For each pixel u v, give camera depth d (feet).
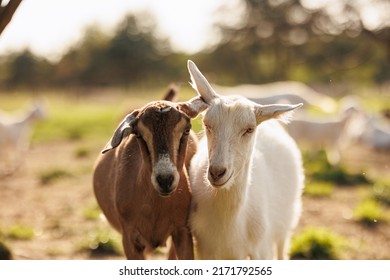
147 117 14.70
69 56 233.35
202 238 16.71
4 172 47.67
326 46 161.68
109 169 18.45
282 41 176.76
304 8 167.43
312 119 48.83
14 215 32.58
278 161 18.97
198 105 15.55
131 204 16.40
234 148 14.75
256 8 182.09
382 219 30.58
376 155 55.36
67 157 55.42
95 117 87.97
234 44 191.42
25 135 52.75
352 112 49.16
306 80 177.37
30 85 225.35
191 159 17.61
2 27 19.92
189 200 16.51
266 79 180.75
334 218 31.04
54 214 32.81
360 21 102.78
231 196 15.70
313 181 40.06
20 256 23.81
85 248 26.12
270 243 18.13
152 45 233.76
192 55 220.64
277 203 18.56
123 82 225.76
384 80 183.32
